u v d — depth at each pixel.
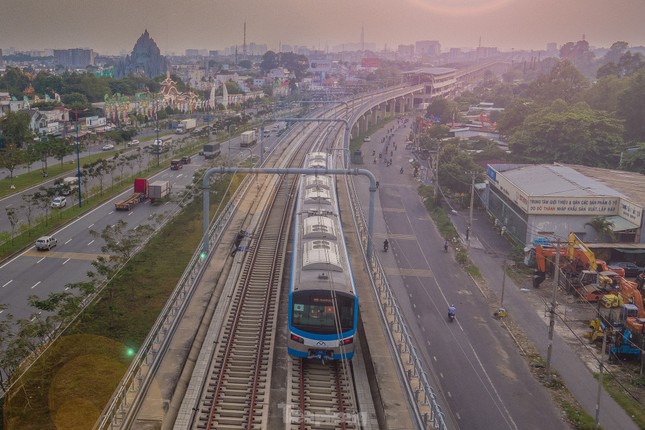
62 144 96.31
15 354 29.27
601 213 59.19
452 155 89.38
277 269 45.66
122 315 39.31
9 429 25.89
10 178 83.19
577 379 35.25
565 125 91.44
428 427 24.27
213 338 32.66
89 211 68.25
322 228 36.97
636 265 54.28
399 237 63.25
